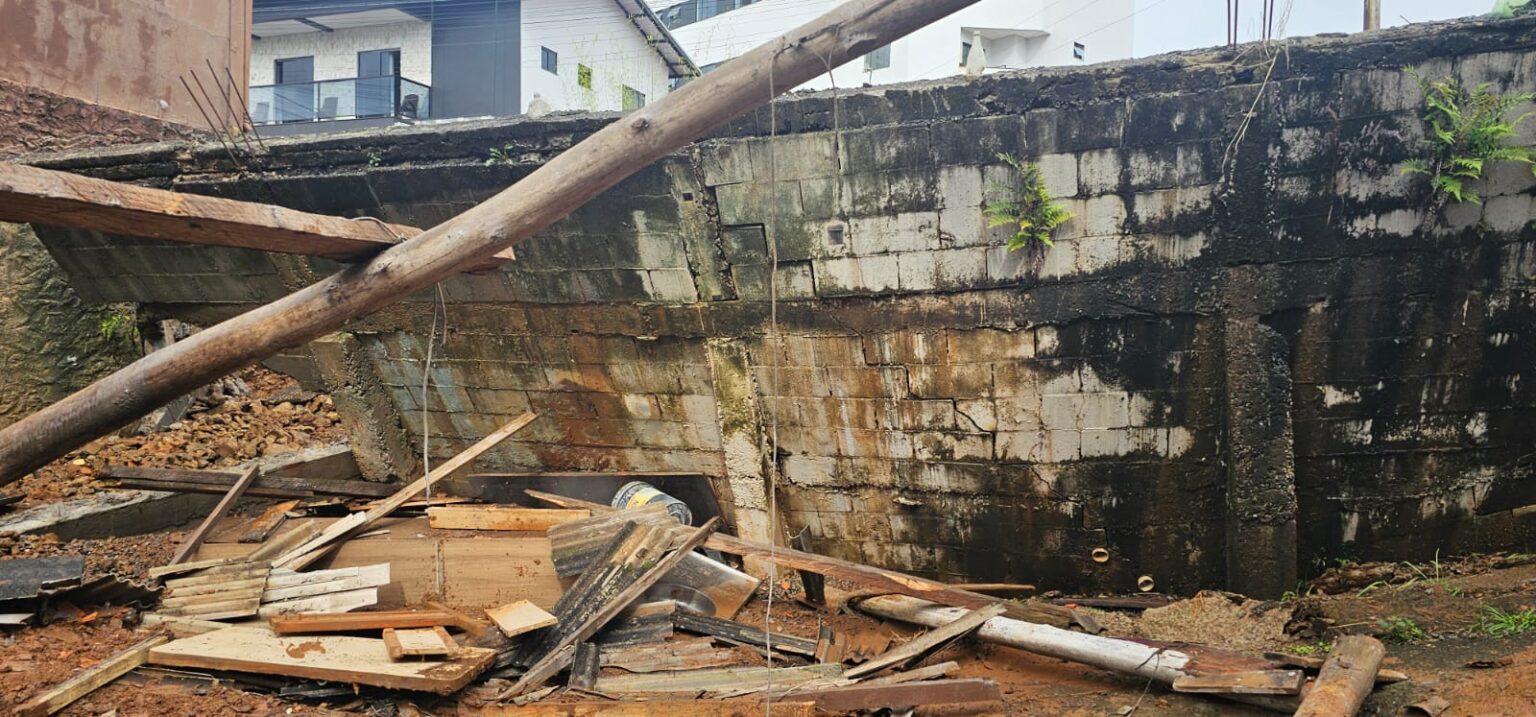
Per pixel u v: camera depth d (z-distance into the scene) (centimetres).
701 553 877
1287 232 699
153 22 1161
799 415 890
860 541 928
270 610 739
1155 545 815
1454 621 657
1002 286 768
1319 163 675
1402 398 731
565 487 1004
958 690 594
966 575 893
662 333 896
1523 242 674
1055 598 846
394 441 1088
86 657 626
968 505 865
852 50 443
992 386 808
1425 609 683
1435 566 760
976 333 793
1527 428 729
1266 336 723
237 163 901
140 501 982
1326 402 739
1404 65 640
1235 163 682
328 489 1016
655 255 843
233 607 734
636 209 818
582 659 682
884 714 606
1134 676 634
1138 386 772
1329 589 769
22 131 1005
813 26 447
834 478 909
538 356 966
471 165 828
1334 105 656
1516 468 738
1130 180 705
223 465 1104
